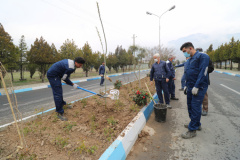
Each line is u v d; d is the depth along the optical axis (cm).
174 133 300
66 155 203
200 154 231
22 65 1530
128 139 245
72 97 631
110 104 418
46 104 531
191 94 297
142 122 321
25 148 214
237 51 2073
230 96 591
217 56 3027
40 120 310
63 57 1653
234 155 226
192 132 284
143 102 390
